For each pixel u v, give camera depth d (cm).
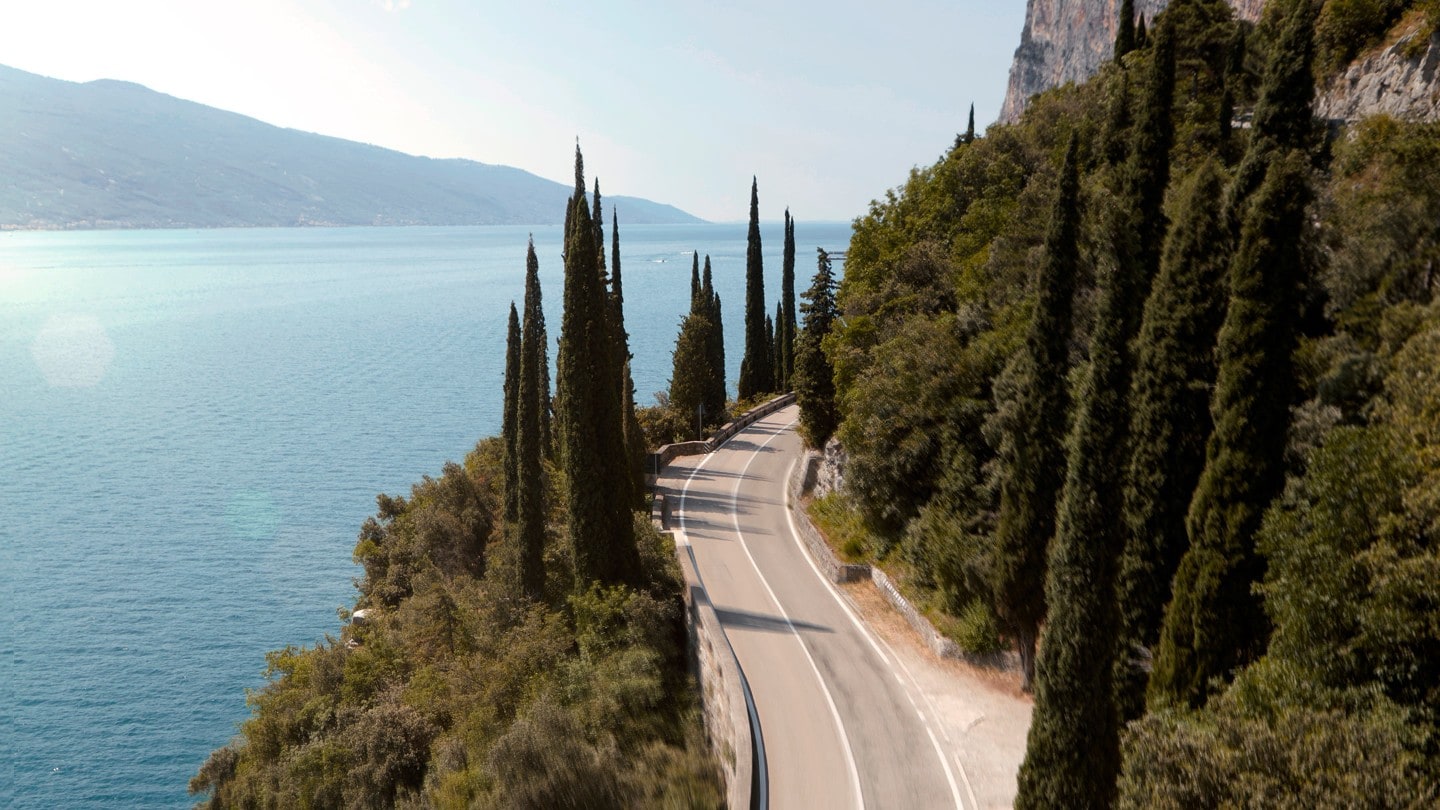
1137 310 2364
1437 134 2603
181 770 5375
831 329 5281
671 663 3219
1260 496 1948
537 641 3188
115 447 12481
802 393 5347
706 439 6669
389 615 4703
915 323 3800
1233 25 5806
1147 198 2461
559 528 4244
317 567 8212
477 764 2819
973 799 2295
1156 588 2200
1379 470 1717
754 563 4122
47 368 18925
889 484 3684
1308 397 2047
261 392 16225
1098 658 1912
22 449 12419
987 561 2905
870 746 2550
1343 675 1666
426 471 11031
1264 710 1692
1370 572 1675
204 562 8325
